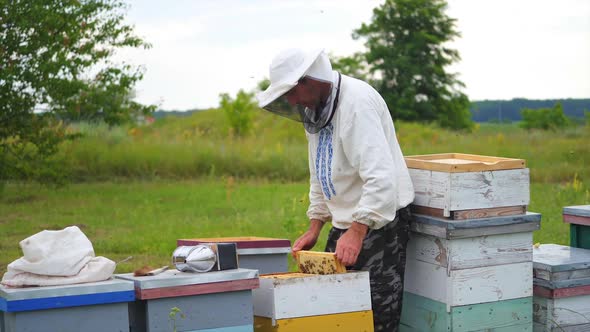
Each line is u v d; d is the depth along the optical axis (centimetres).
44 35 1012
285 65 346
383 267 365
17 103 1031
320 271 357
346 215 373
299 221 873
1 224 889
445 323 364
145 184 1348
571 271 391
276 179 1441
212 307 305
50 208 1034
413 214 379
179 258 316
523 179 372
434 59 3391
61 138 1102
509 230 368
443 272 363
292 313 324
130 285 292
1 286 292
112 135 1605
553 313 389
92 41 1112
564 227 764
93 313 288
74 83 1060
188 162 1472
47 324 280
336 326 332
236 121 2308
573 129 2150
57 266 292
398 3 3369
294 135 2206
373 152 346
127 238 778
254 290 333
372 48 3372
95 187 1299
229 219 912
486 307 368
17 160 1102
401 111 3219
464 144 1703
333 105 355
